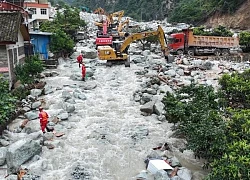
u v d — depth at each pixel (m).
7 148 12.60
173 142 14.10
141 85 22.95
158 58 34.34
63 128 15.52
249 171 8.55
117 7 165.75
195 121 11.98
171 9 128.12
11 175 11.23
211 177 9.21
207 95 14.24
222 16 79.00
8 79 19.62
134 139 14.56
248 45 39.97
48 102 19.17
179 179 10.69
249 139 10.21
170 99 14.42
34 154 12.41
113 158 12.84
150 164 11.76
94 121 16.67
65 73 27.39
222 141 10.17
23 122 15.88
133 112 18.11
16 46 22.25
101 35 47.38
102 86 23.47
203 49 38.84
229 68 29.72
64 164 12.28
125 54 30.59
